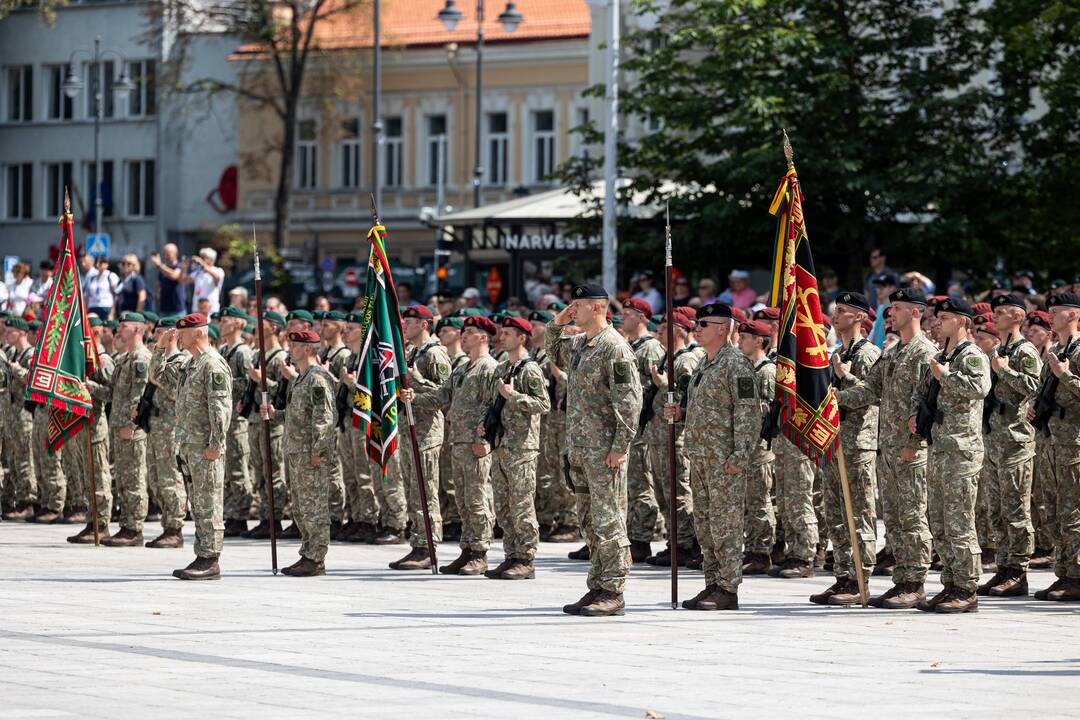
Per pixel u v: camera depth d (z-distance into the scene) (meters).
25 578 19.86
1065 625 16.48
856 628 16.05
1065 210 37.19
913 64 38.56
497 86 73.00
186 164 80.31
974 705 12.01
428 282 56.66
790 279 17.89
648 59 39.59
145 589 18.80
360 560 22.31
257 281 20.39
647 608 17.50
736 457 17.08
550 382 24.86
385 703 11.80
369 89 75.75
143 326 24.27
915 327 17.92
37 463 28.09
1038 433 19.50
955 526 17.44
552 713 11.47
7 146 83.38
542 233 41.62
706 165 39.47
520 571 20.05
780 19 37.78
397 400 20.53
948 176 36.69
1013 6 37.59
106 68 81.50
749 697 12.20
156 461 23.61
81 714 11.29
